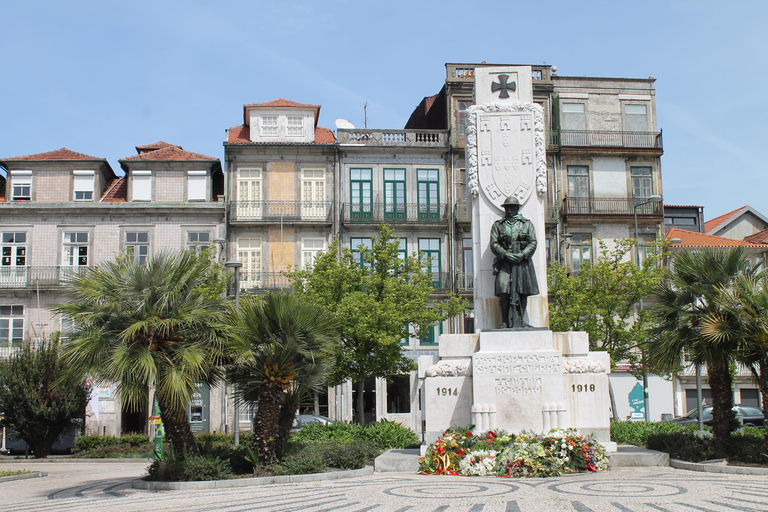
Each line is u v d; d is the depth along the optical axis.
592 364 14.93
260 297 15.02
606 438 14.71
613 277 30.39
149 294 14.02
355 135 38.44
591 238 38.84
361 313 27.55
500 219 16.02
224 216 36.91
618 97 40.09
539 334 14.91
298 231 37.44
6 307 36.06
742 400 36.91
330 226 37.50
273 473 14.00
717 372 15.06
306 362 14.77
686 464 13.79
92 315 13.78
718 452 14.52
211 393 34.47
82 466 24.41
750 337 14.17
